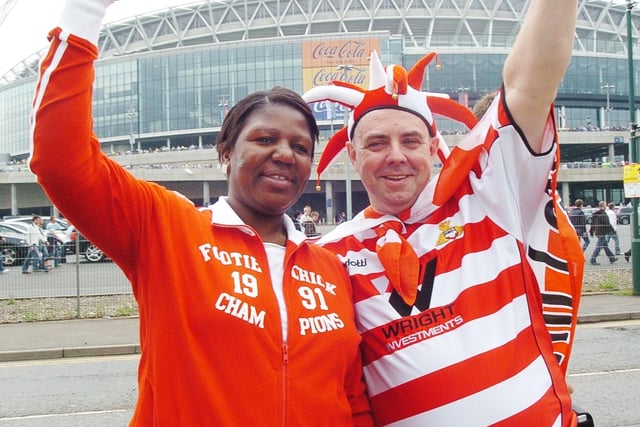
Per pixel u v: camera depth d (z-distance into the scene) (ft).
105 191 4.94
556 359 6.29
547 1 5.74
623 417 14.76
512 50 6.34
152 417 4.97
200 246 5.28
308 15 253.24
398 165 6.79
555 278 6.46
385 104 6.98
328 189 151.33
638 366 19.79
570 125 222.28
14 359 23.63
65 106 4.72
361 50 198.49
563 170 157.58
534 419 5.79
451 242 6.59
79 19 4.86
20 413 16.31
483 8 252.62
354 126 7.29
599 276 40.04
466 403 5.89
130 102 224.74
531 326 6.25
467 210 6.64
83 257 36.45
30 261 35.55
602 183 173.68
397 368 6.25
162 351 4.94
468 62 209.15
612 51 233.96
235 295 5.13
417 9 249.75
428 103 7.71
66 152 4.71
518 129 6.23
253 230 5.60
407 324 6.34
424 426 6.01
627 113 230.68
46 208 167.63
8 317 30.91
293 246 5.77
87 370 21.49
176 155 192.95
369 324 6.54
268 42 206.69
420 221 6.95
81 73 4.84
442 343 6.15
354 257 6.88
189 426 4.81
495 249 6.42
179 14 265.95
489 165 6.49
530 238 6.61
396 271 6.48
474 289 6.31
